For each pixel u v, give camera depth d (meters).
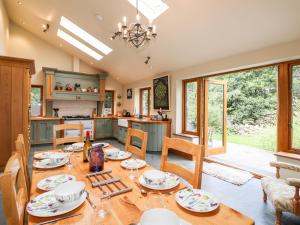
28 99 3.29
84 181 1.17
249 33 2.69
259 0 2.18
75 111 6.44
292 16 2.21
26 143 3.18
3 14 4.21
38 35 5.74
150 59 4.54
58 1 3.67
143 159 1.73
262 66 3.11
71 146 2.01
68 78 6.18
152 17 3.14
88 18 3.86
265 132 6.04
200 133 4.27
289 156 2.57
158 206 0.89
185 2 2.61
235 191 2.63
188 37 3.26
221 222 0.77
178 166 1.38
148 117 5.97
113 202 0.92
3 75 3.04
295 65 2.74
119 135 5.99
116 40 4.26
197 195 0.99
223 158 4.24
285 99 2.82
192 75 4.16
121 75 6.40
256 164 3.82
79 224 0.76
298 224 1.91
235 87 6.89
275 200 1.76
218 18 2.63
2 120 3.05
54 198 0.94
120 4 3.13
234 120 6.91
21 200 0.92
